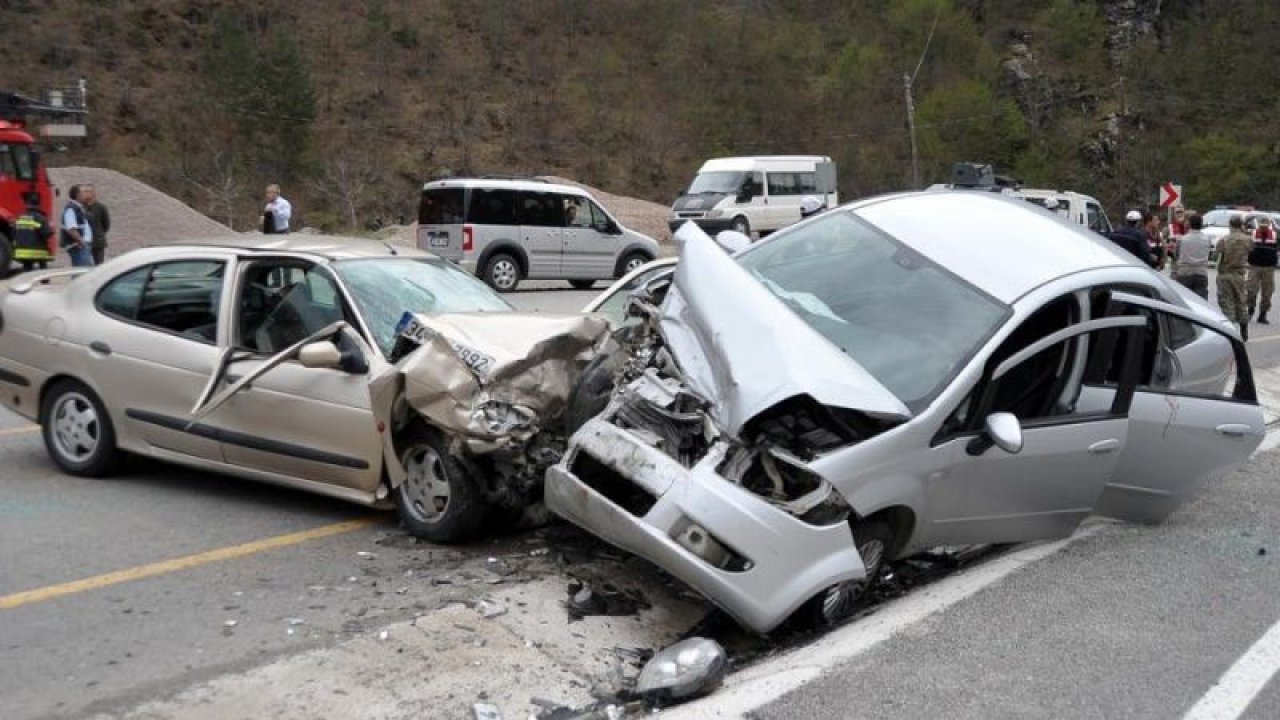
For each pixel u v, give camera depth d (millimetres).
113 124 46219
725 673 4652
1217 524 7004
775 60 62938
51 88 45781
